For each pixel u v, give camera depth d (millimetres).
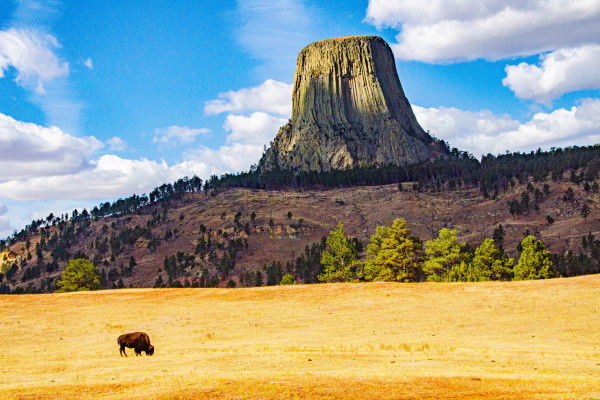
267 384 18625
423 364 24125
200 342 35406
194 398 17031
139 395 17484
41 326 45031
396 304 48469
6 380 21953
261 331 39750
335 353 28141
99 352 32156
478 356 26781
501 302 45938
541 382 19672
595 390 18344
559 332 34281
